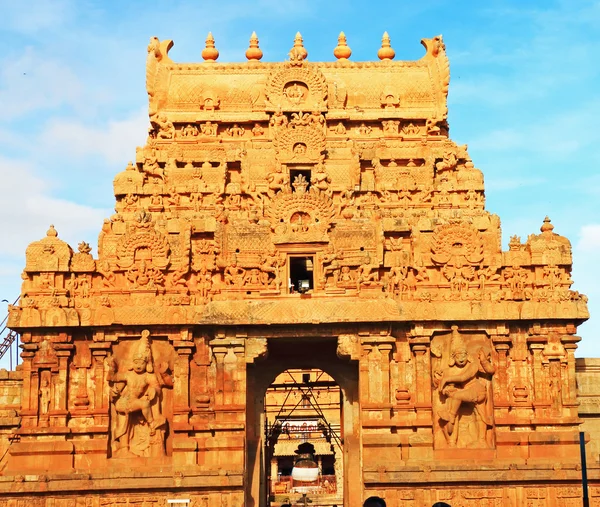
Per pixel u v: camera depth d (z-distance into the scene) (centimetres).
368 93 4606
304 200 4162
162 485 3869
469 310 4044
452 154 4412
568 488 3919
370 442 3938
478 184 4322
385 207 4306
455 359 4022
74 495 3862
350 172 4394
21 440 3950
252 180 4369
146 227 4122
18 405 4153
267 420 6109
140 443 3984
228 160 4409
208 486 3875
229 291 4091
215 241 4125
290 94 4519
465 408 4034
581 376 4216
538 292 4088
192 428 3956
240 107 4578
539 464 3922
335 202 4328
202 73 4638
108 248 4159
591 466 3912
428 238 4153
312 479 5447
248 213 4275
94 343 4034
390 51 4809
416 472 3888
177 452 3928
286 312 4016
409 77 4647
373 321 4006
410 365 4047
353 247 4119
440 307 4041
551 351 4066
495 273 4119
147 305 4031
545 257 4109
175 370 4009
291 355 4469
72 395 4022
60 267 4088
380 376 4006
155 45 4641
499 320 4050
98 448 3947
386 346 4025
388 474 3884
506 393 4041
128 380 4012
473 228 4141
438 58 4653
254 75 4644
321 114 4481
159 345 4066
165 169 4381
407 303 4041
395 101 4556
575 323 4097
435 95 4606
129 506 3878
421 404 3994
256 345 4050
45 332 4047
